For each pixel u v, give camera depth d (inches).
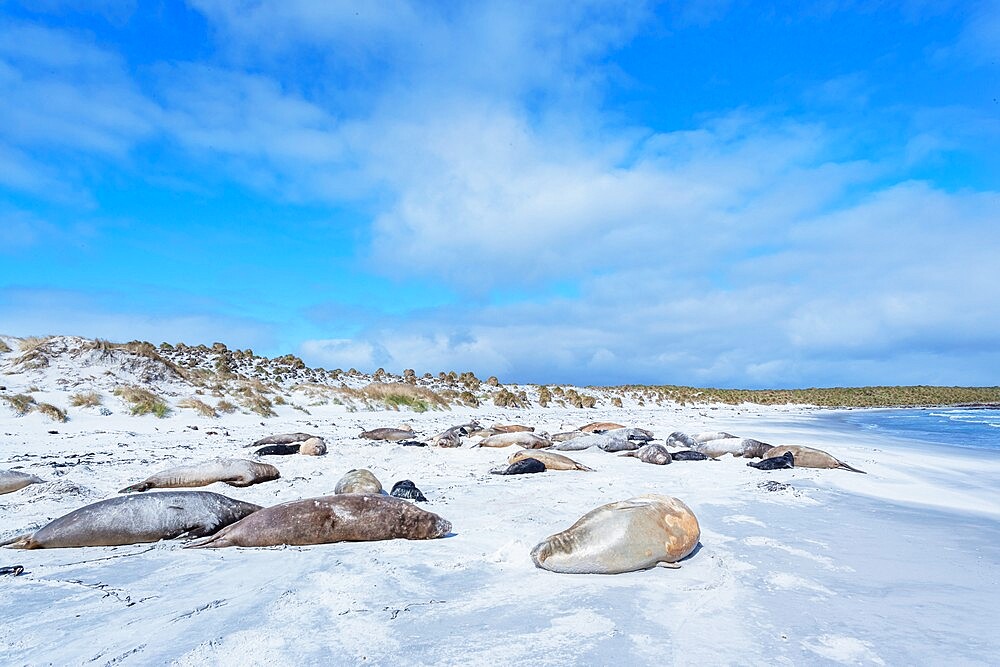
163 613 138.7
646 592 158.7
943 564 189.9
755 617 142.3
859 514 267.7
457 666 114.3
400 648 121.7
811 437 769.6
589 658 118.5
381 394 1092.5
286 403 930.1
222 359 1145.4
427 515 221.5
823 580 171.9
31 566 179.5
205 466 326.0
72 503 268.4
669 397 2156.7
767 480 367.2
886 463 478.9
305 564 181.0
